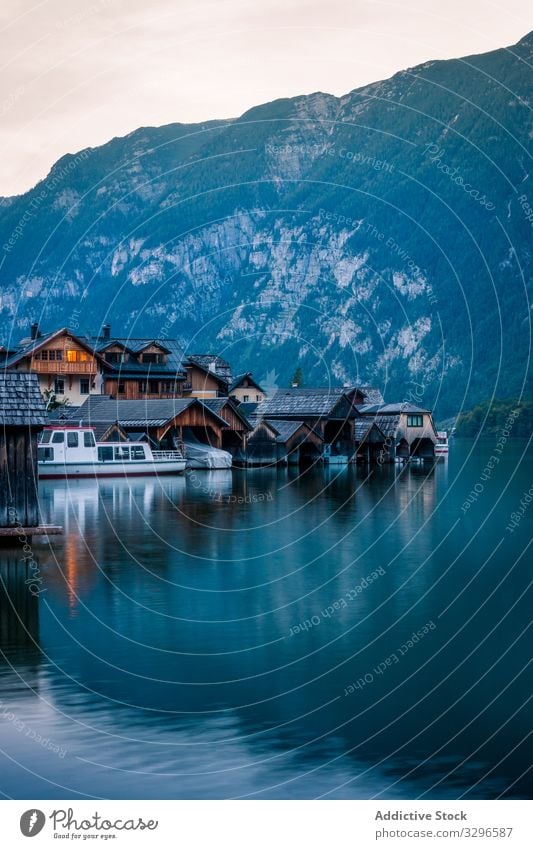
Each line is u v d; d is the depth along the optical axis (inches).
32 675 883.4
